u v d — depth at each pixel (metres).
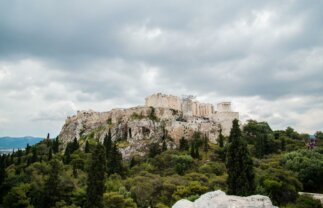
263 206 32.50
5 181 110.62
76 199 93.69
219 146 167.00
